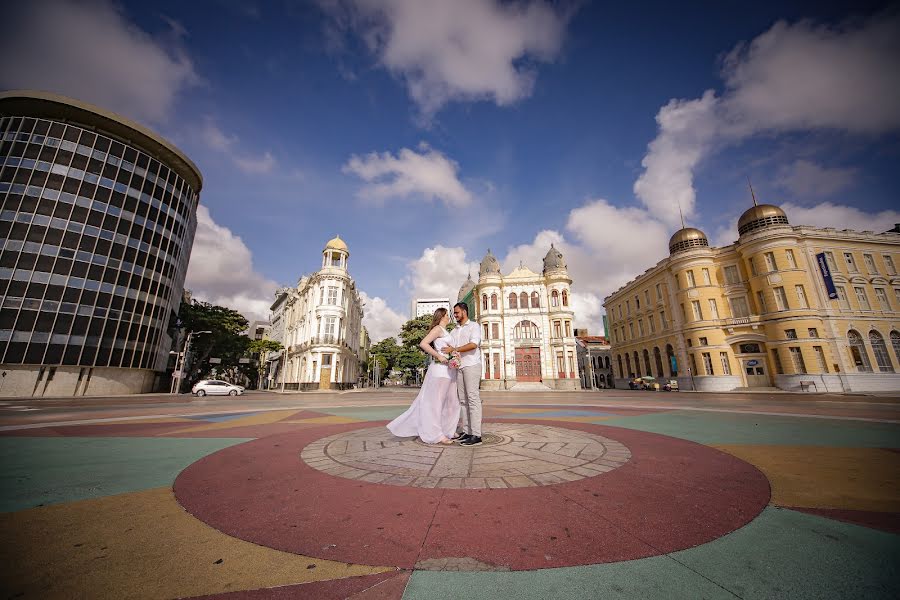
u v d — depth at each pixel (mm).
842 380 26547
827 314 28141
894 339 28938
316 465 3877
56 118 27297
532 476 3354
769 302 29172
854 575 1709
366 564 1904
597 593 1617
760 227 30922
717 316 31875
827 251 30172
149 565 1896
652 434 5715
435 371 5086
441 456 4133
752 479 3285
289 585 1719
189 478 3471
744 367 30547
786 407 11086
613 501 2738
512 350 41062
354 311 48844
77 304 25312
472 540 2146
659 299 37656
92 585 1697
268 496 2934
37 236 24672
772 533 2193
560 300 41312
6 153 25047
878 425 6734
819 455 4242
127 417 9094
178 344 38688
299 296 45156
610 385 59062
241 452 4625
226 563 1924
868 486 3055
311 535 2240
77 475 3615
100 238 26797
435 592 1645
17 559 1926
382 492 2977
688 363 33281
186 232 34281
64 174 26109
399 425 5195
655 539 2135
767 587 1635
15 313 23406
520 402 15398
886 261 31000
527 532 2238
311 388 35812
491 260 47250
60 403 16344
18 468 3902
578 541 2121
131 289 28016
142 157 29781
